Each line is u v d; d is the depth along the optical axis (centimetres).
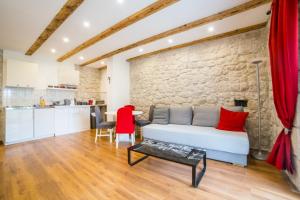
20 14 253
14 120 380
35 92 480
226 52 350
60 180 203
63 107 478
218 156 260
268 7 239
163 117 386
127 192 176
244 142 234
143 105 517
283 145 191
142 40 369
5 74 420
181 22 287
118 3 229
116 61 509
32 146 352
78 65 602
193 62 400
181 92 423
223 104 354
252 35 320
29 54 457
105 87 644
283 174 213
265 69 304
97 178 208
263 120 307
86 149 329
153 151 226
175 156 207
